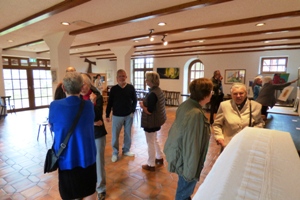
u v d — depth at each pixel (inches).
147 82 96.1
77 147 55.9
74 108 54.8
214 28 136.1
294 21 118.3
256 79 181.6
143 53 299.4
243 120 68.2
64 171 55.7
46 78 321.4
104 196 79.5
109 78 413.7
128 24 130.6
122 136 162.4
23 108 294.7
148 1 91.5
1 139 154.2
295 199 24.5
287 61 243.8
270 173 31.2
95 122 74.4
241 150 41.7
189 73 339.6
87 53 301.7
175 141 54.7
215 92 203.3
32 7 100.2
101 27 131.9
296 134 84.0
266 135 53.5
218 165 37.2
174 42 192.2
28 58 295.4
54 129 54.4
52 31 152.0
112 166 107.4
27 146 138.7
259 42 192.4
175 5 96.5
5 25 135.5
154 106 94.2
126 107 109.7
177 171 56.0
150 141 99.5
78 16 114.6
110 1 91.4
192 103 55.3
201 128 52.4
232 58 281.6
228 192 25.8
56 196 81.0
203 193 27.9
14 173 99.7
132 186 88.7
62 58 161.8
